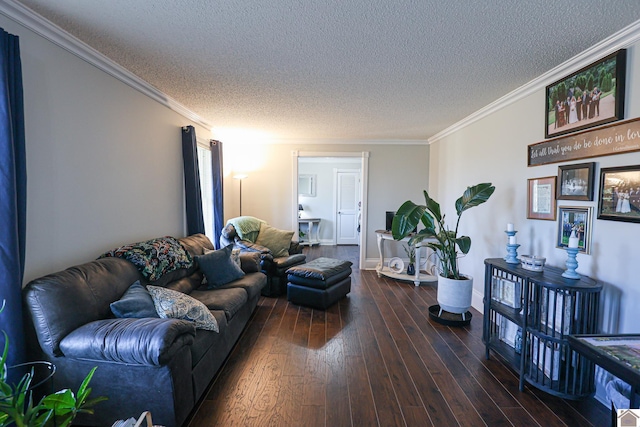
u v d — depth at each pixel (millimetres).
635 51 1804
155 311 1926
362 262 5531
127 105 2561
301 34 1896
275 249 4410
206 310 2131
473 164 3734
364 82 2682
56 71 1868
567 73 2277
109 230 2365
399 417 1794
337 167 8414
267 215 5422
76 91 2025
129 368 1560
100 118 2248
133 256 2277
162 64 2352
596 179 2055
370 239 5512
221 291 2779
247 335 2844
